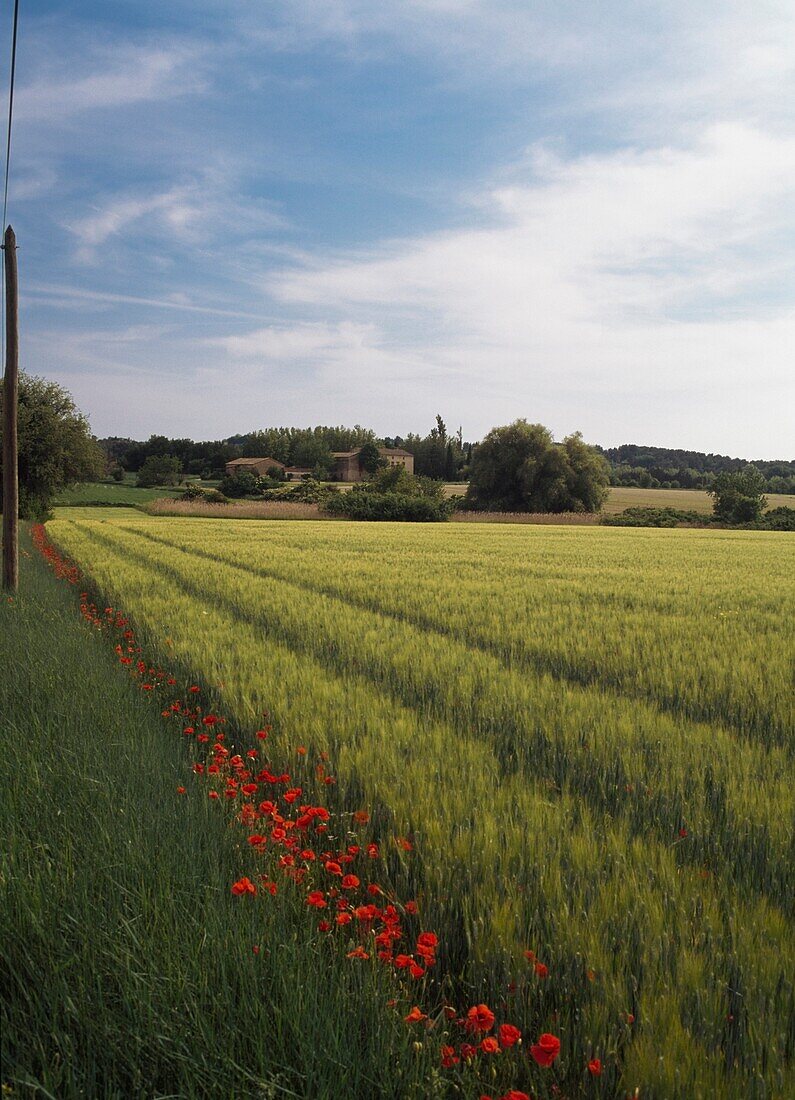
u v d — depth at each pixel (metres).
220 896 3.58
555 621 13.77
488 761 5.95
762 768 6.06
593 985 3.17
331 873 4.21
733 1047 3.00
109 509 84.25
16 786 4.72
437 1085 2.62
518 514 81.12
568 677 10.11
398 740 6.21
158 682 8.81
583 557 31.84
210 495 90.06
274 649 10.46
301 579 20.77
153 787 5.09
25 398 55.56
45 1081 2.43
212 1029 2.74
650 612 15.72
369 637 11.39
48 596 15.35
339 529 52.53
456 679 8.82
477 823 4.52
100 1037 2.68
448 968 3.57
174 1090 2.60
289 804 5.31
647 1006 3.02
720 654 10.99
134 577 18.84
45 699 7.20
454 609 15.52
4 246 16.73
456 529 58.03
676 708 8.53
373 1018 2.92
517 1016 3.12
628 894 3.86
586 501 91.56
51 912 3.34
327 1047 2.71
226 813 5.02
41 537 37.97
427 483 95.94
